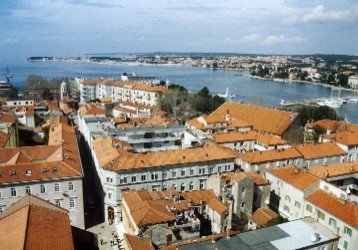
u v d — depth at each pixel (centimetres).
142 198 8719
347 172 11031
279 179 10362
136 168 9862
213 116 17775
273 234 6994
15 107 19638
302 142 17150
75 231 6812
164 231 7612
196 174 10775
